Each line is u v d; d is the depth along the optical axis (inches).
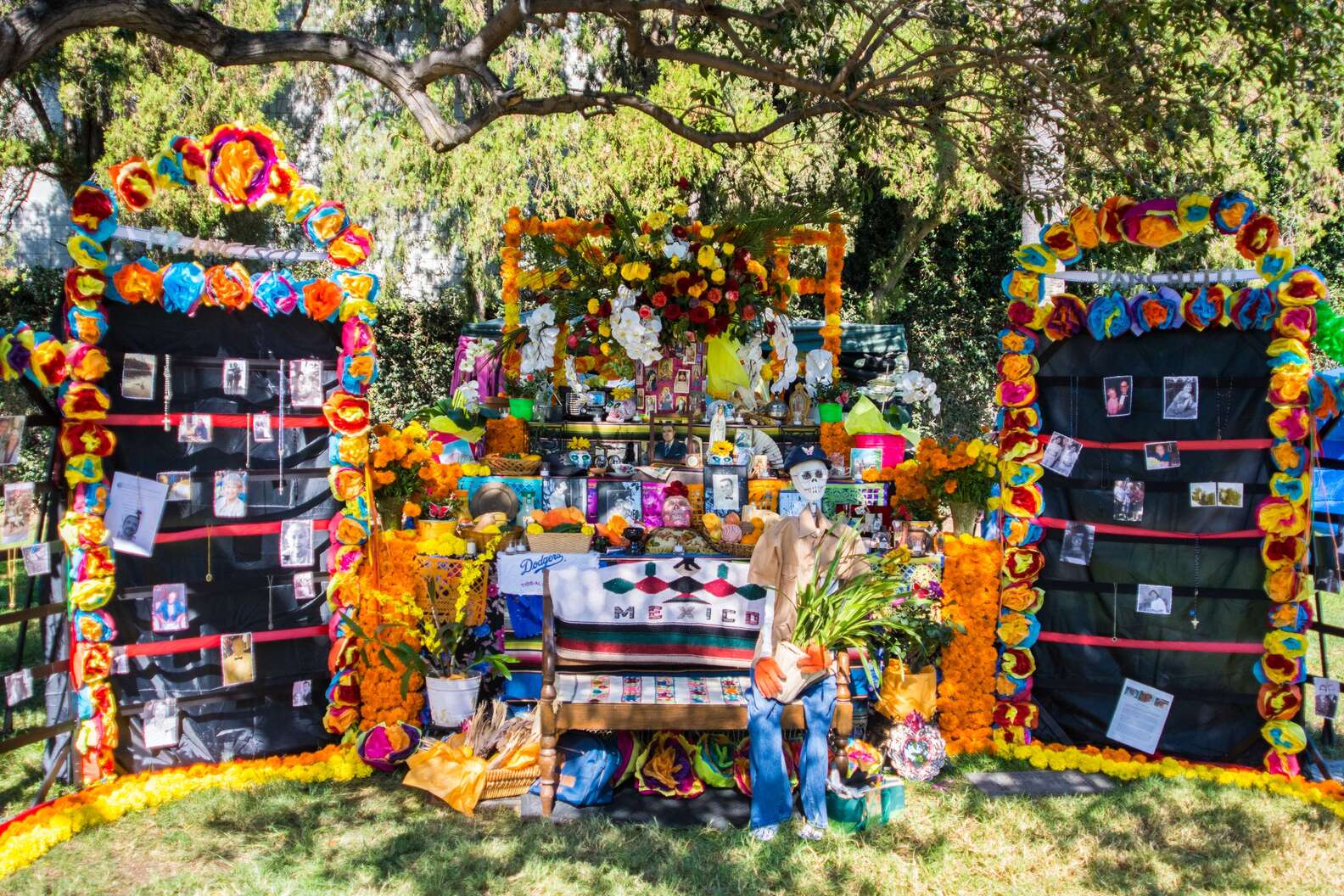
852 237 607.5
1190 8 255.4
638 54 303.1
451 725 231.8
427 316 715.4
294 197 225.3
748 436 295.3
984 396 805.2
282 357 228.4
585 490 277.0
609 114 332.5
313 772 222.2
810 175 518.3
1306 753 233.0
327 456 234.2
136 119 532.7
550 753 206.7
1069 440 239.3
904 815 205.9
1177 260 448.1
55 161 583.2
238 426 222.8
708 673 230.1
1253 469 228.7
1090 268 463.8
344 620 229.9
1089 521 241.4
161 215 544.7
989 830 199.0
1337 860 187.2
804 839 194.9
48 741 212.7
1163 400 233.3
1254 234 223.0
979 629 244.5
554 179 572.7
